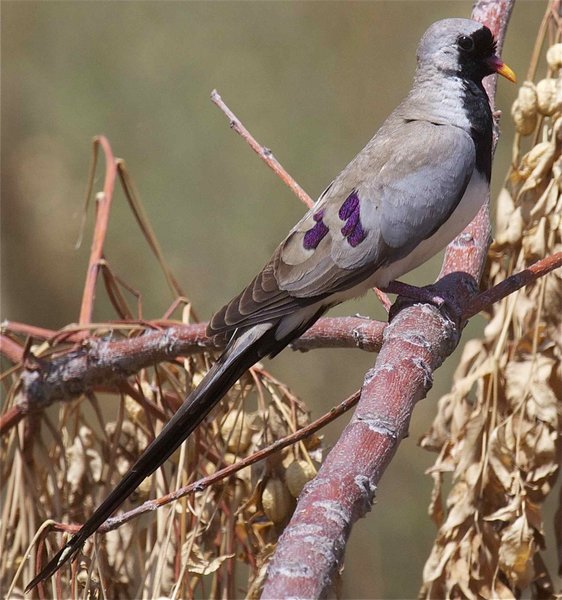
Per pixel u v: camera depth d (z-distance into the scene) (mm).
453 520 8516
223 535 8734
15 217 21922
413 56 20203
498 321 9039
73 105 20906
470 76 9664
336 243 8898
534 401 8477
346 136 20109
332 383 18875
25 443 9852
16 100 21422
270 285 8703
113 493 7066
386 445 6168
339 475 5742
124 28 21031
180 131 20281
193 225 19875
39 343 11922
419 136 9258
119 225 20203
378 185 9023
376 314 18875
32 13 21422
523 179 9227
